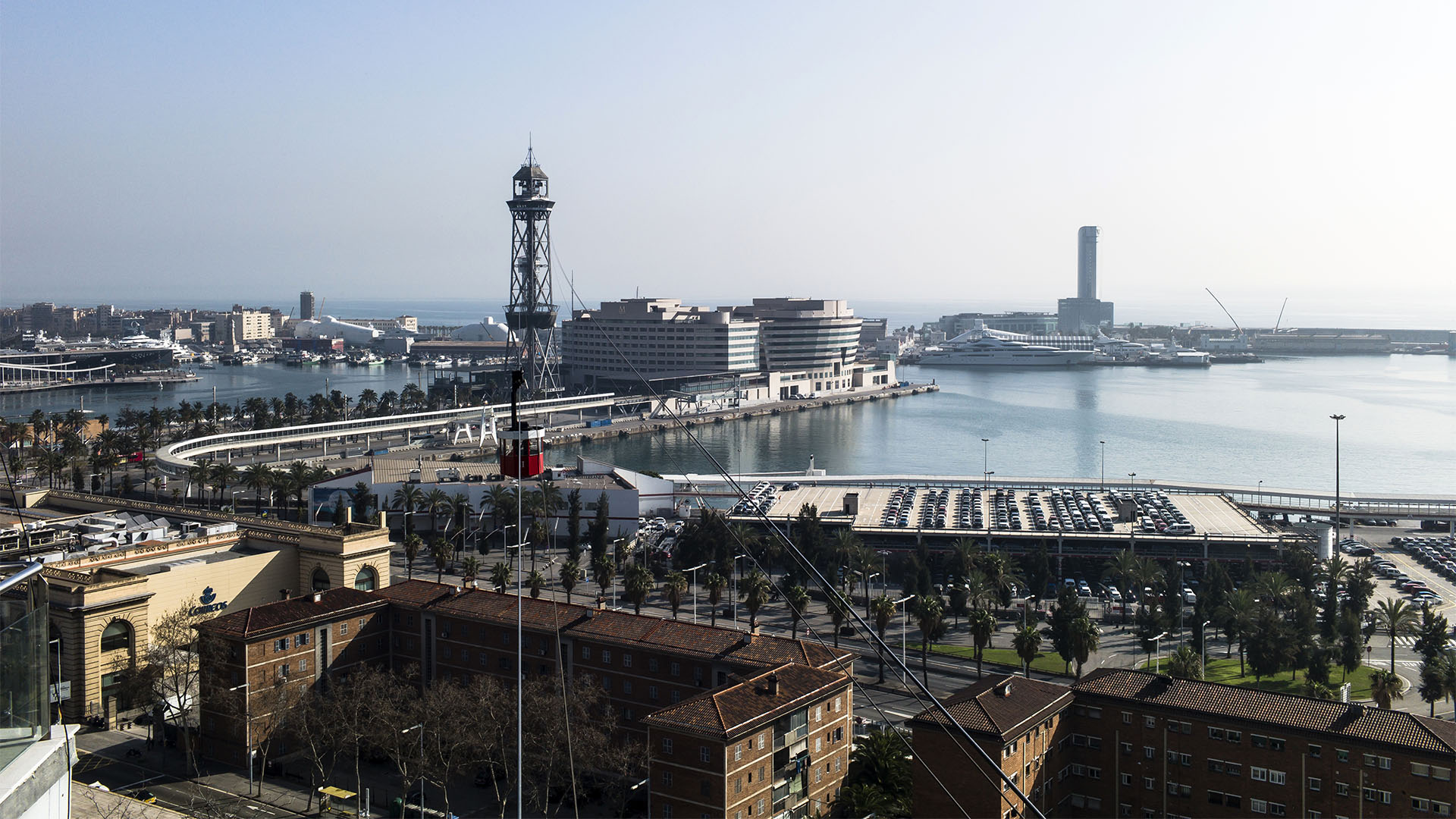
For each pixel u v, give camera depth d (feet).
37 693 150.82
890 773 458.91
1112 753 437.99
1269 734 407.44
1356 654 592.60
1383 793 386.93
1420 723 394.52
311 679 548.72
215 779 500.33
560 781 475.72
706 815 414.41
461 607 574.56
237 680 523.29
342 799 471.62
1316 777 399.85
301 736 486.79
